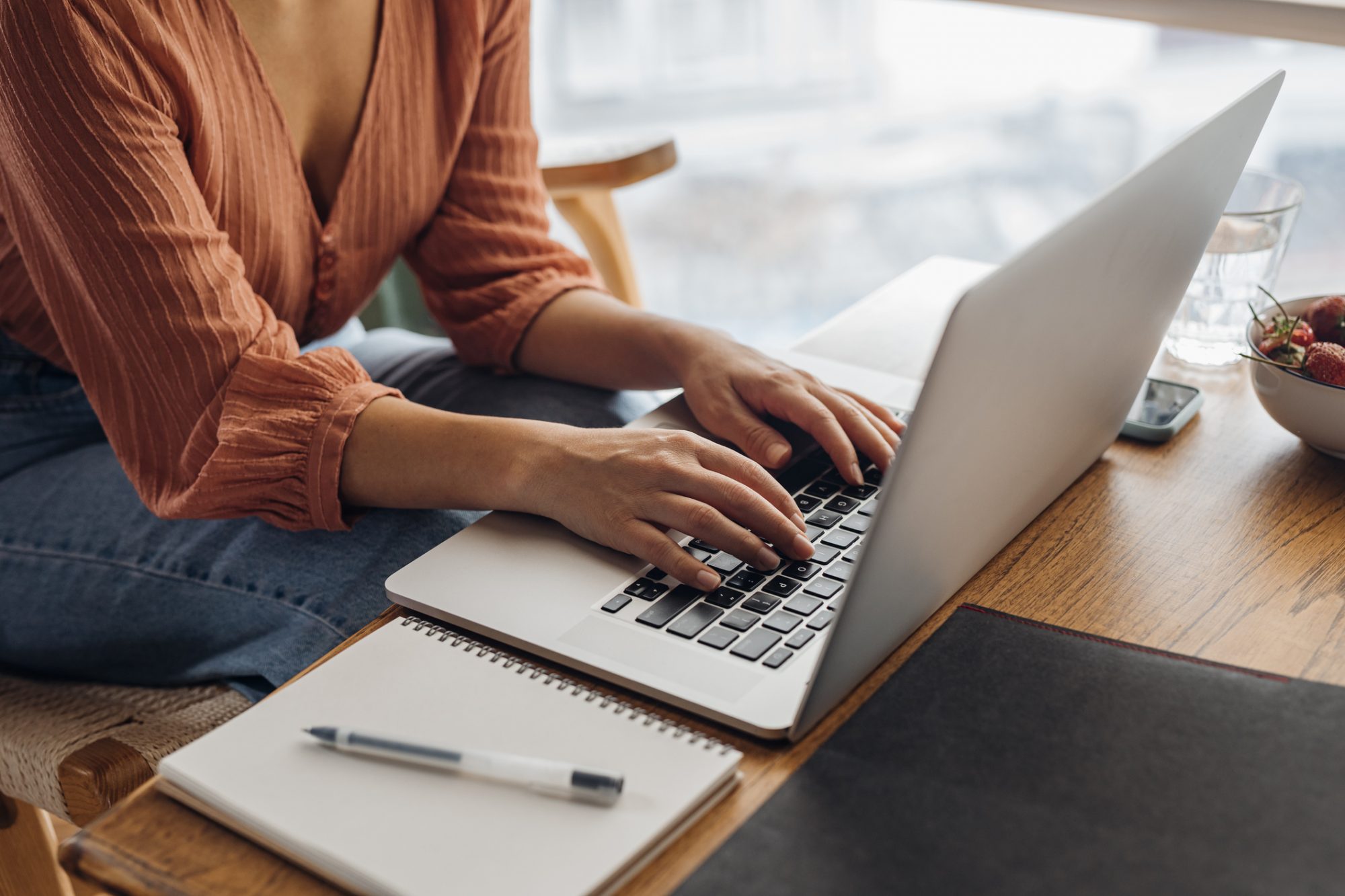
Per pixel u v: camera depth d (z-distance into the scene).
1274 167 2.17
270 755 0.50
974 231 2.77
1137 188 0.55
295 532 0.87
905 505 0.48
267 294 0.97
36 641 0.92
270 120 0.91
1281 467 0.75
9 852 0.88
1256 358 0.75
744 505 0.65
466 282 1.09
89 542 0.93
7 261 0.94
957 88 2.64
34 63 0.72
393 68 0.99
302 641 0.81
